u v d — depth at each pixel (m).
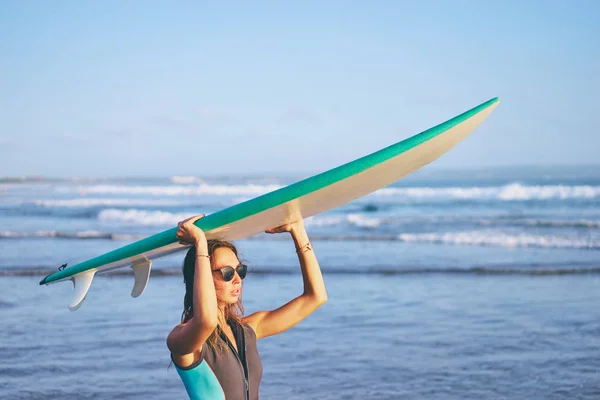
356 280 12.27
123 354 7.46
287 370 6.89
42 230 23.83
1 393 6.24
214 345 2.62
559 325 8.58
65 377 6.69
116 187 59.75
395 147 2.54
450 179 62.25
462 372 6.75
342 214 29.12
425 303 10.03
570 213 26.56
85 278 3.37
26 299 10.71
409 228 22.03
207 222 2.65
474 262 14.16
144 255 3.03
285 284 11.78
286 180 89.62
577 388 6.26
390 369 6.87
